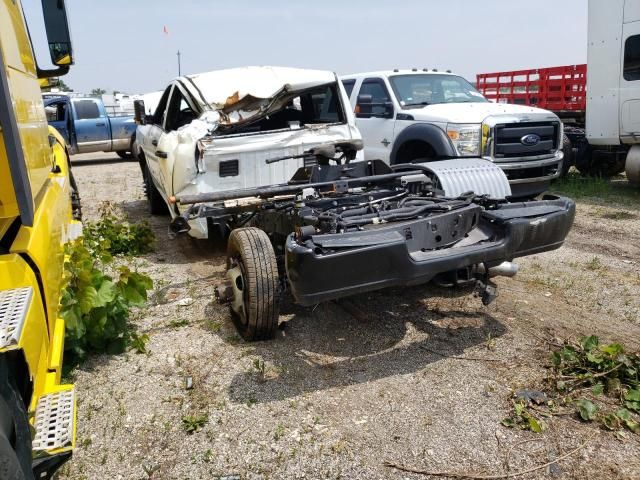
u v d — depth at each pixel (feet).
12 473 5.72
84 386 11.91
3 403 6.26
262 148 19.89
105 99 57.93
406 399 11.07
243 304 13.30
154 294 16.97
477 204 13.60
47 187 11.81
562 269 18.28
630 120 29.94
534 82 40.11
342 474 9.14
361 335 13.83
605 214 26.37
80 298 12.19
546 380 11.37
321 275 10.57
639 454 9.29
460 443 9.75
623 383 11.21
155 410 11.03
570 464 9.14
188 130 19.48
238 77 20.81
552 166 27.94
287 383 11.78
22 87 9.28
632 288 16.40
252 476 9.18
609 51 30.40
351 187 15.19
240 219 17.24
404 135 27.35
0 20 8.40
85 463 9.61
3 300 7.03
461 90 30.42
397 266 11.02
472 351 12.84
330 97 22.17
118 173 46.70
